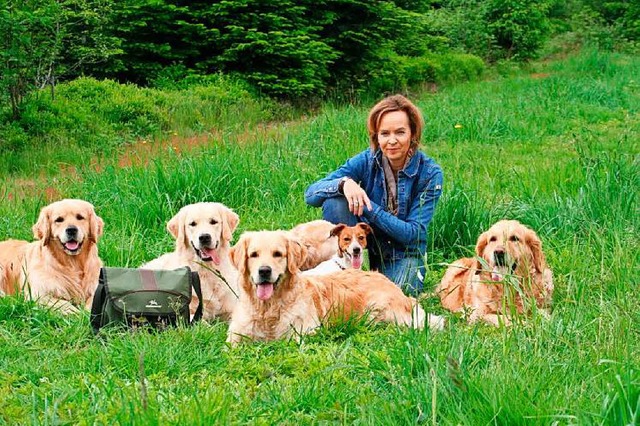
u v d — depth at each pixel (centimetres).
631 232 636
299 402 406
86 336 554
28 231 818
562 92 2059
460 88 2427
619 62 3030
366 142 1212
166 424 357
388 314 582
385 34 2353
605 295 523
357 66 2316
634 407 343
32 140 1430
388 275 680
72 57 1917
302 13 2111
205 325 559
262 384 439
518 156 1305
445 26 3238
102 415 377
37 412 402
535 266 604
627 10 4119
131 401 383
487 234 616
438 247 757
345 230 695
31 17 1441
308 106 2091
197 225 645
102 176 983
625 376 354
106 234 792
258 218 863
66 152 1362
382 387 418
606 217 711
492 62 3175
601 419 337
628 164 888
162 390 429
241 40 2022
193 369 470
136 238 790
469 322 586
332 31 2259
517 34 3173
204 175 912
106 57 1850
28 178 1223
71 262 675
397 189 686
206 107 1756
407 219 686
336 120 1457
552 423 344
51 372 468
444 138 1503
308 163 1069
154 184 892
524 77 2772
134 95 1711
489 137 1491
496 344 462
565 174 981
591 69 2769
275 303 538
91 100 1670
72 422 384
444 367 403
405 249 682
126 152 1362
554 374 399
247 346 516
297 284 546
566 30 4044
